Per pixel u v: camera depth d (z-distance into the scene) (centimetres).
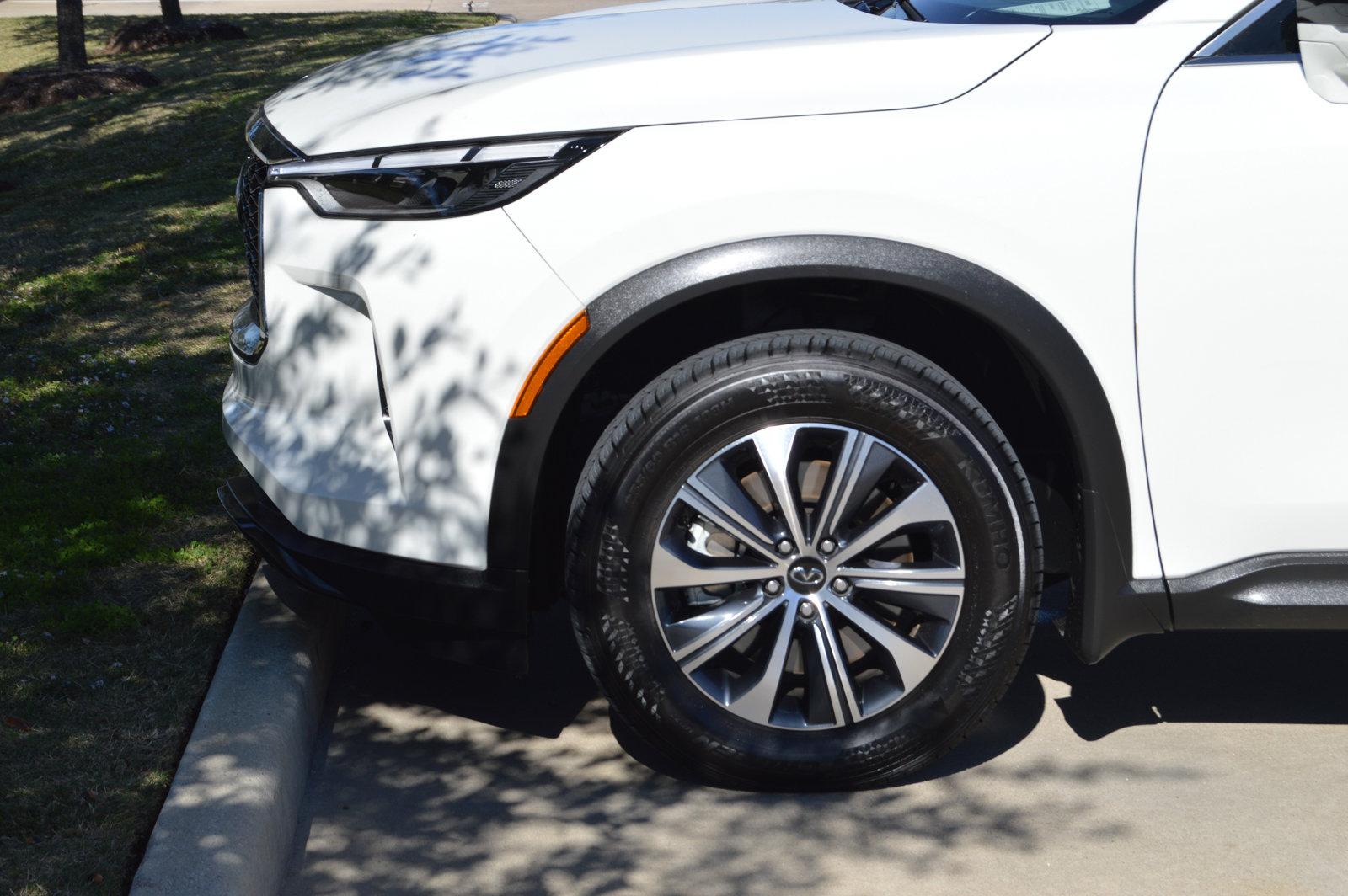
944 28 272
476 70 288
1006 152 248
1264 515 261
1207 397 255
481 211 254
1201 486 260
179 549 379
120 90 1435
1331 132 247
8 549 378
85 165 1075
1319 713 306
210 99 1315
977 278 250
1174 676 323
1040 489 292
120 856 245
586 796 281
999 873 252
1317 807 270
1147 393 255
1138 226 249
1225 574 263
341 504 268
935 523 261
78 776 270
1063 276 250
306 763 290
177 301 651
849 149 249
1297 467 259
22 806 259
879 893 247
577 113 254
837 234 249
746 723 270
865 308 282
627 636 264
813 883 250
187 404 500
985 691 269
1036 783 281
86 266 722
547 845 265
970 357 284
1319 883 246
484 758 296
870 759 271
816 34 279
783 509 258
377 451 269
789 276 250
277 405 281
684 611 271
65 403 505
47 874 239
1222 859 254
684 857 259
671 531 262
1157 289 251
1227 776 282
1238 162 247
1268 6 254
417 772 290
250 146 297
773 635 266
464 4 2277
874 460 258
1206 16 255
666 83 257
